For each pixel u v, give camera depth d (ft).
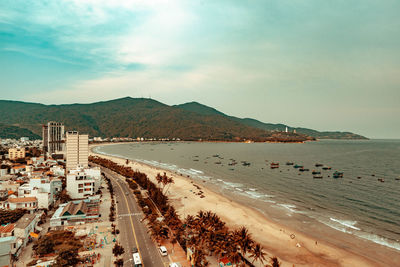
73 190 445.78
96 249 264.72
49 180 427.74
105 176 653.71
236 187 611.47
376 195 526.57
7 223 309.22
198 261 224.53
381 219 385.91
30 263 227.81
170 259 249.75
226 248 240.73
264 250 291.79
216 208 435.53
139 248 269.85
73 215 331.57
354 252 286.05
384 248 294.46
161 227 284.00
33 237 278.87
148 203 426.51
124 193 501.56
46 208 378.73
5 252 224.53
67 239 263.08
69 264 217.56
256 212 419.54
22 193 397.80
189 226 300.40
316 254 282.97
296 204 466.29
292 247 298.76
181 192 542.98
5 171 574.97
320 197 513.86
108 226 325.42
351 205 456.45
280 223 372.38
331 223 371.15
